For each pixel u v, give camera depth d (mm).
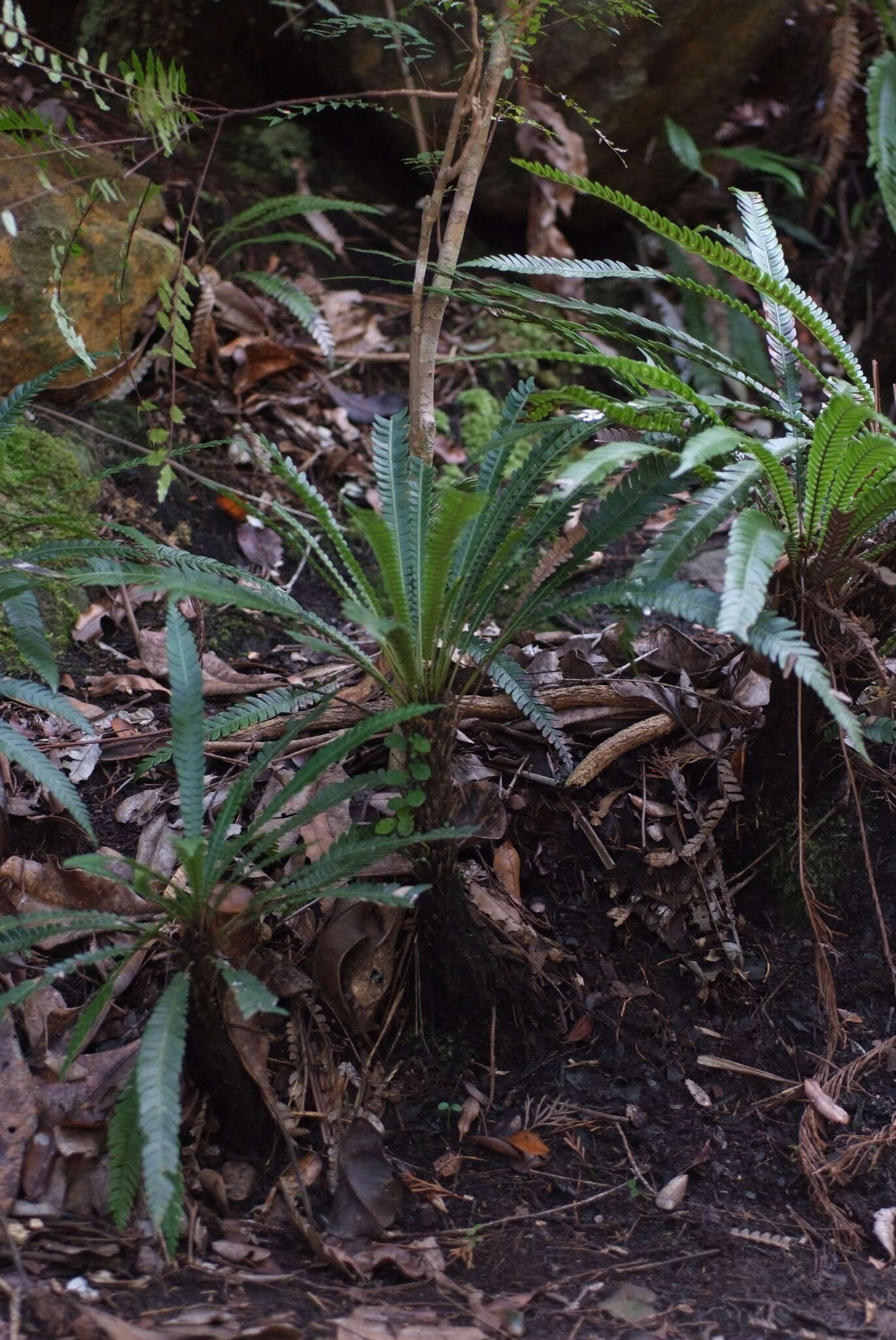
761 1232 1882
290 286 3211
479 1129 2006
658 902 2297
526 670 2541
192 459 3297
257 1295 1615
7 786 2289
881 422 1806
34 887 2061
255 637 2941
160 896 1695
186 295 2287
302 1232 1767
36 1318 1484
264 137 4043
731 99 4078
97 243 3062
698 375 4008
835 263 4516
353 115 4242
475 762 2375
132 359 3219
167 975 2021
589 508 3365
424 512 1945
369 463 3529
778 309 2271
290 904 1854
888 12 3969
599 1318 1662
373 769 2355
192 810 1788
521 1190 1909
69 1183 1723
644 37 3758
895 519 2156
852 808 2355
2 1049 1812
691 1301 1717
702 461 1922
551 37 3713
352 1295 1645
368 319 3852
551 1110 2051
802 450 2033
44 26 3998
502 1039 2125
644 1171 1975
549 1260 1774
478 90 2162
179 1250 1677
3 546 2719
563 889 2314
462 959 2053
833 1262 1832
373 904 2043
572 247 4477
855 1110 2068
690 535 1782
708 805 2344
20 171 3043
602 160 4125
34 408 3057
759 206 2369
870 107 3861
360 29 3711
